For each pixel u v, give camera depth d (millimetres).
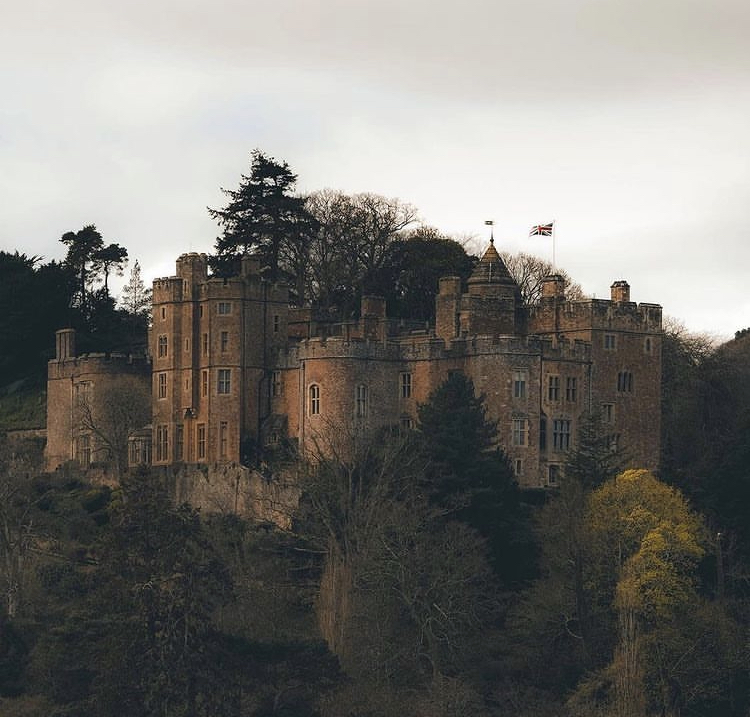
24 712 166500
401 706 171625
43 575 193125
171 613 159625
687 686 175250
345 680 169500
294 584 190000
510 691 175250
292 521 198875
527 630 183500
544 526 191375
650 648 174750
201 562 165125
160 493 166375
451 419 199625
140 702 158375
